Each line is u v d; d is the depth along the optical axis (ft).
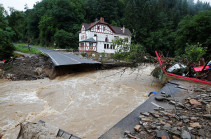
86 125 18.40
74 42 146.00
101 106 24.04
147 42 148.25
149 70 59.47
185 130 10.06
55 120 20.16
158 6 196.85
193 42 79.51
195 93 18.97
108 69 58.95
